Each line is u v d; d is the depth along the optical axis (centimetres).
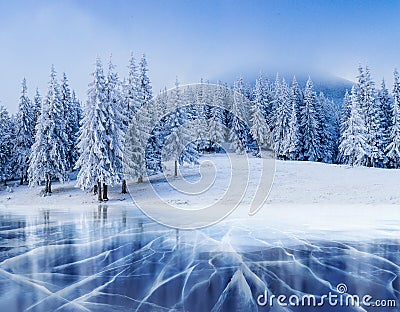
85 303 475
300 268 643
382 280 574
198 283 558
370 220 1300
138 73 2773
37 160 2916
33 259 714
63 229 1110
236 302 478
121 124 2595
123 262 687
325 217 1396
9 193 3081
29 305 469
